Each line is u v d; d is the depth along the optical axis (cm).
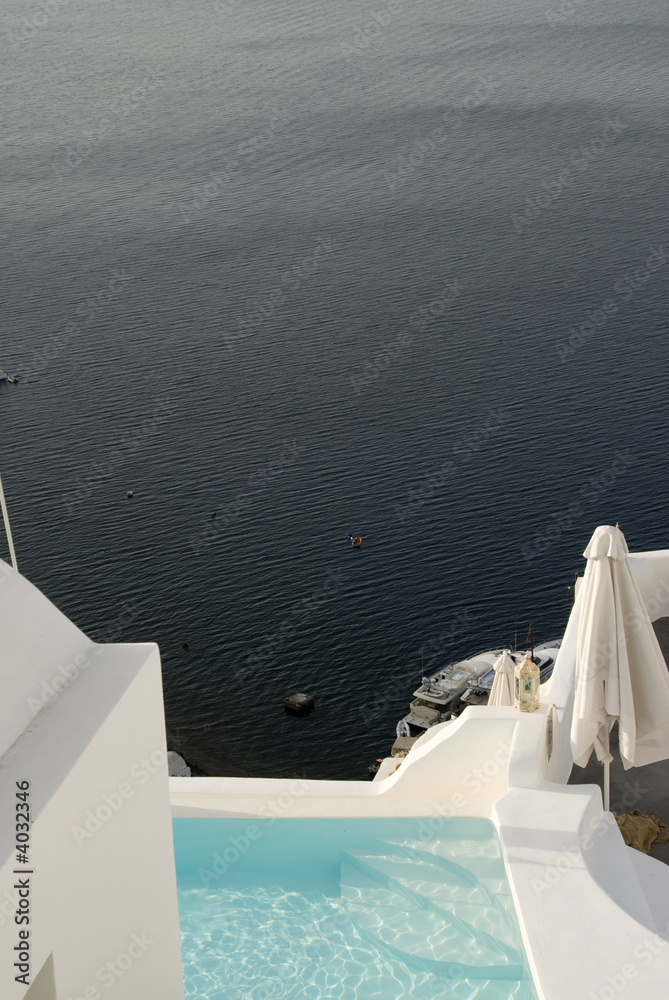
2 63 14788
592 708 628
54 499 5425
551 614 4412
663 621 970
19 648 311
